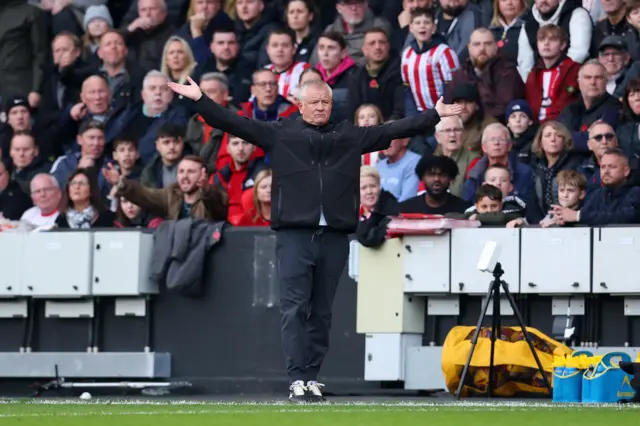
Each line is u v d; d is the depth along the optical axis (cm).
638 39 4578
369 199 4353
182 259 4134
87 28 5509
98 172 5075
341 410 2628
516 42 4688
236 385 4100
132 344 4247
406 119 3206
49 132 5366
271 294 4091
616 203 4103
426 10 4816
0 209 5278
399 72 4850
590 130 4303
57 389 4200
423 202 4369
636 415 2431
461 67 4722
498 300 3419
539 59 4638
